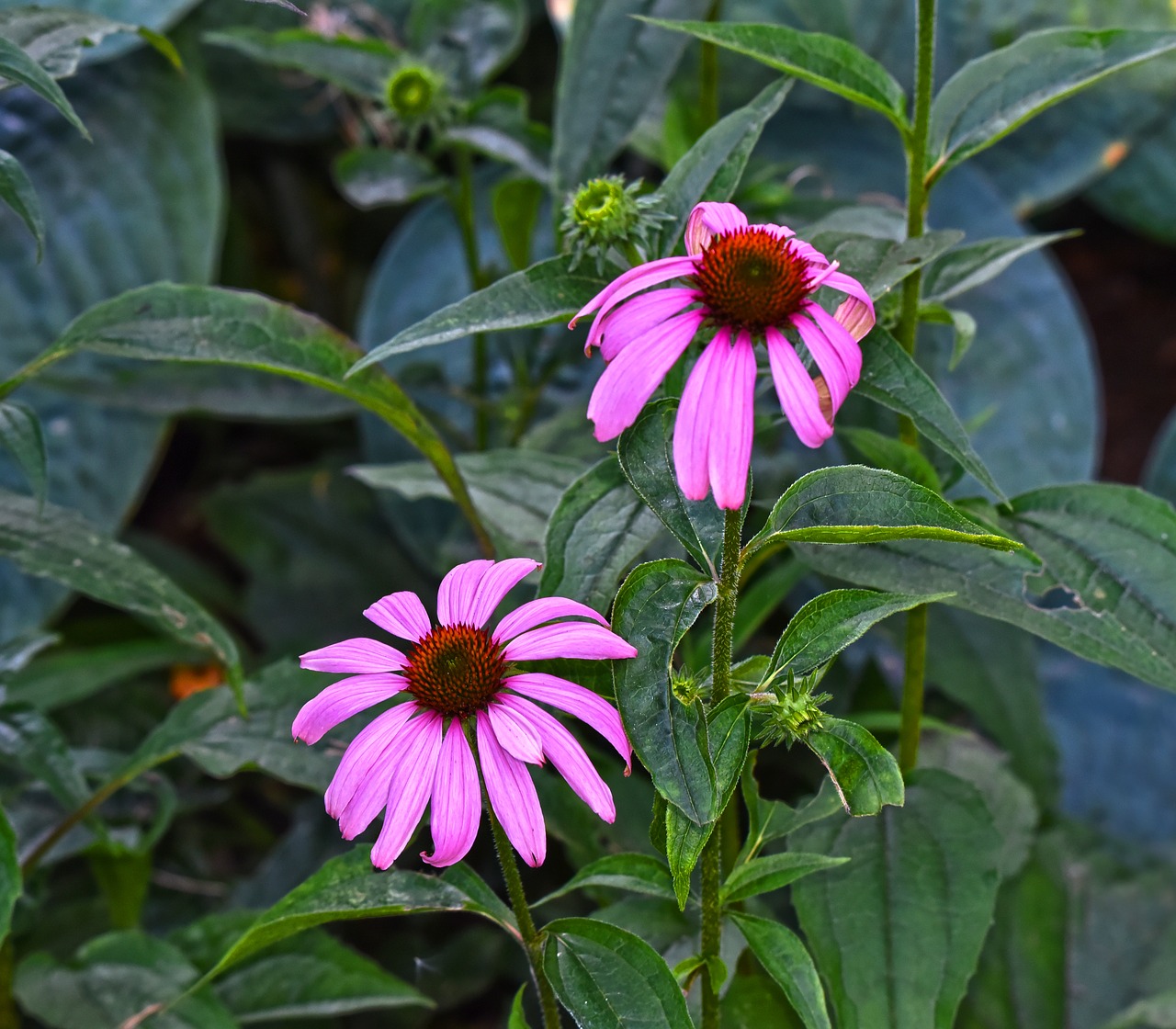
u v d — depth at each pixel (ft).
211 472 8.53
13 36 4.05
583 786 3.50
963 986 4.01
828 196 5.74
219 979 4.39
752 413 3.43
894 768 3.51
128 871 4.62
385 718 3.55
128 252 6.72
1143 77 7.46
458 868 3.75
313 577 7.18
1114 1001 4.96
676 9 4.42
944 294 4.16
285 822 6.86
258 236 9.14
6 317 6.57
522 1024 3.66
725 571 3.56
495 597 3.63
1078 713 7.01
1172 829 6.59
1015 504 4.08
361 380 4.05
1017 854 4.56
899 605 3.55
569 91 4.43
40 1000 4.32
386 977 4.38
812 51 3.90
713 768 3.52
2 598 6.47
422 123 4.99
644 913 4.08
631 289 3.48
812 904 4.08
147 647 5.99
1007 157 7.72
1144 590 3.97
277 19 7.06
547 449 4.71
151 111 6.84
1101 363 8.54
